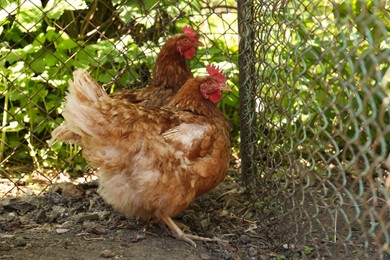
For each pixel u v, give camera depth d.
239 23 1.85
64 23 2.27
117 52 2.08
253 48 1.74
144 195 1.56
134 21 2.13
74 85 1.52
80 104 1.52
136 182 1.55
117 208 1.61
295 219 1.45
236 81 2.16
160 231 1.64
